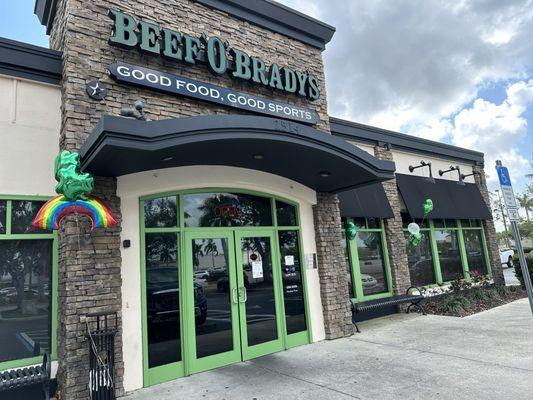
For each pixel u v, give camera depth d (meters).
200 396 5.62
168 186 6.83
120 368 5.77
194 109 7.11
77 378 5.35
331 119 10.81
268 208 8.35
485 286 14.16
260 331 7.65
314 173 8.07
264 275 7.98
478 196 15.41
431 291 12.58
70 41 6.10
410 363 6.59
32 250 6.10
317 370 6.52
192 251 7.09
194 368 6.68
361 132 11.61
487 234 15.47
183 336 6.67
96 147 5.25
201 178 7.26
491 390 5.22
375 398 5.21
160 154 5.88
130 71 6.42
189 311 6.80
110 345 5.40
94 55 6.28
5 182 5.91
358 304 9.82
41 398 5.70
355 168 7.71
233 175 7.68
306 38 9.27
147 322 6.36
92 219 5.60
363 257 11.08
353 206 10.45
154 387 6.09
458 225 14.52
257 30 8.45
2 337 5.72
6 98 6.07
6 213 5.91
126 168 6.11
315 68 9.36
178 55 6.98
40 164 6.19
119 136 4.99
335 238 9.14
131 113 5.59
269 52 8.56
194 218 7.28
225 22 7.96
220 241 7.48
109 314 5.48
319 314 8.61
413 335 8.56
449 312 10.86
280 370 6.62
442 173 14.29
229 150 6.68
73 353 5.38
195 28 7.51
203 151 6.45
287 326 8.09
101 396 5.23
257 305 7.73
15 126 6.08
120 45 6.46
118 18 6.42
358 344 8.03
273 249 8.21
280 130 6.39
